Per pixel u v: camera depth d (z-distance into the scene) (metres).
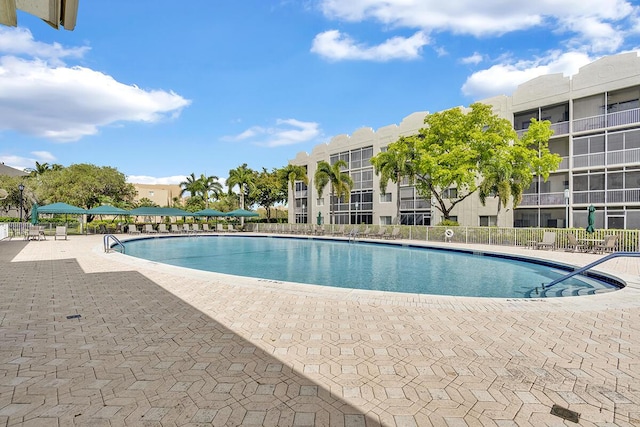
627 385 2.79
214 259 14.67
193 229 33.72
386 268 11.88
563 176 22.36
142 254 16.62
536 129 19.27
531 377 2.92
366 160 33.44
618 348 3.59
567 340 3.83
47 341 3.76
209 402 2.49
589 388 2.73
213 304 5.44
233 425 2.20
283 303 5.51
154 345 3.66
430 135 21.31
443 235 19.62
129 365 3.14
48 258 11.29
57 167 51.56
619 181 19.75
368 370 3.05
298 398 2.56
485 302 5.52
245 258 14.98
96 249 14.42
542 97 22.02
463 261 13.59
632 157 19.06
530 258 12.36
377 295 6.04
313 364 3.18
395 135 30.41
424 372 3.02
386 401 2.52
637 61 18.36
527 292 8.09
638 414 2.36
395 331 4.14
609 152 19.84
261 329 4.22
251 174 41.97
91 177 34.09
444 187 21.95
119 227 30.19
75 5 2.55
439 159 20.05
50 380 2.83
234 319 4.63
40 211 22.91
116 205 37.56
